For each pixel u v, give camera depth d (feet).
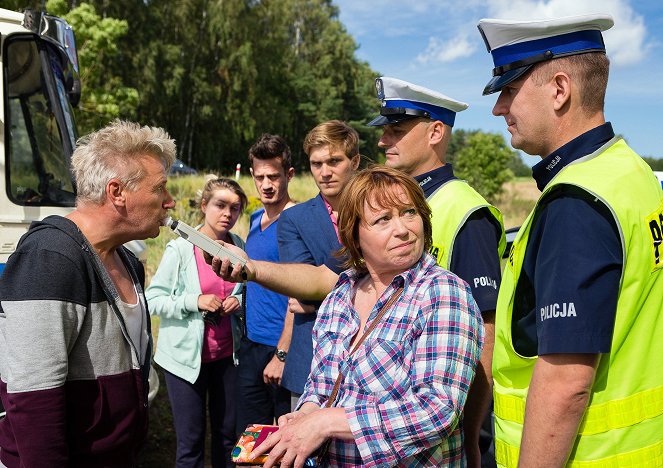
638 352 5.12
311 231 9.27
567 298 4.72
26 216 11.80
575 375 4.73
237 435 12.16
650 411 5.21
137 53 108.58
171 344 11.54
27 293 5.91
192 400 11.58
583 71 5.40
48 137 12.57
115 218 6.57
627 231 4.84
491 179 88.79
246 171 135.13
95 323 6.32
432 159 8.44
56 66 13.08
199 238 7.38
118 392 6.52
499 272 7.47
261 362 11.57
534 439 4.89
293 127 164.04
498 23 5.65
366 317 6.13
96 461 6.46
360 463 5.58
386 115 8.34
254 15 127.54
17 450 6.26
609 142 5.48
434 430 5.23
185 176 57.47
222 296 11.79
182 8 118.11
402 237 5.76
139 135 6.66
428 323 5.51
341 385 5.84
